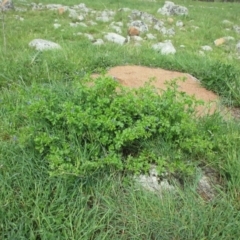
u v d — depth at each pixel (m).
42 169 2.91
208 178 3.14
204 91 5.07
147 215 2.72
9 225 2.60
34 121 3.28
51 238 2.51
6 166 2.96
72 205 2.72
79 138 3.03
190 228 2.65
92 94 3.23
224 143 3.37
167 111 3.18
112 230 2.64
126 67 5.81
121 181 2.96
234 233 2.66
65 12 10.75
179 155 3.05
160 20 11.52
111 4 13.77
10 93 4.24
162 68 6.12
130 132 2.94
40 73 5.07
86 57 5.95
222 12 15.23
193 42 9.34
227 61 7.03
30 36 7.67
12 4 10.66
